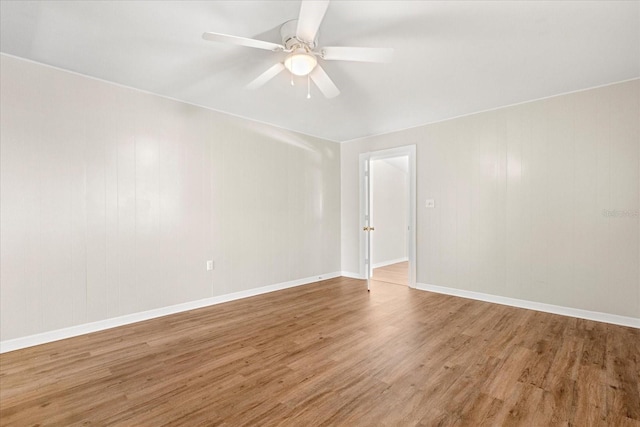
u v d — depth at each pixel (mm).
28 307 2477
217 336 2707
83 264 2740
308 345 2518
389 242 6691
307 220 4801
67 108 2656
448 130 4027
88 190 2768
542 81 2877
